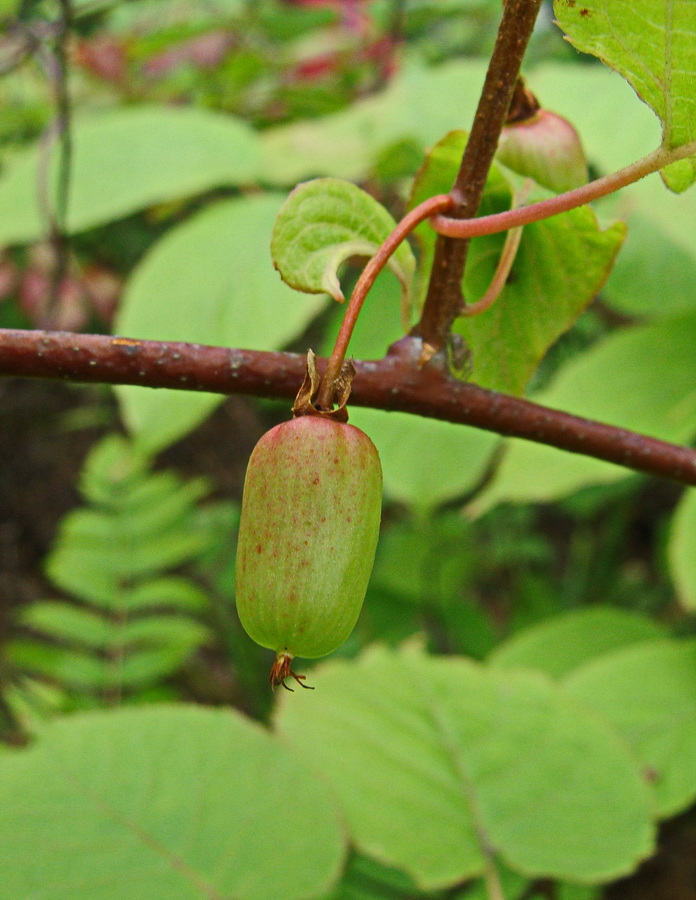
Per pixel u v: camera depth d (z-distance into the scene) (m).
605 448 0.27
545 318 0.29
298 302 0.51
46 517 1.11
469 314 0.27
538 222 0.28
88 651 0.69
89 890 0.31
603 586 0.96
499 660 0.59
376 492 0.25
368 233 0.27
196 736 0.35
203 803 0.33
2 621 1.01
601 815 0.35
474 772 0.36
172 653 0.64
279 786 0.34
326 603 0.24
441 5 0.78
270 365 0.26
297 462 0.24
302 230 0.26
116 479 0.69
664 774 0.44
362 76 0.79
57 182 0.59
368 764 0.36
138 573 0.66
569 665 0.58
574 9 0.25
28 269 0.74
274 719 0.38
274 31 0.78
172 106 0.83
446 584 0.86
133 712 0.36
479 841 0.34
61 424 1.14
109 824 0.32
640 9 0.25
